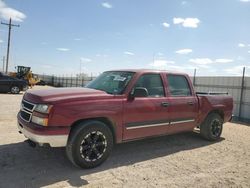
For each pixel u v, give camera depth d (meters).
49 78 58.69
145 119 5.95
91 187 4.43
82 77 38.62
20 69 38.19
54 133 4.77
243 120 13.98
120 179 4.80
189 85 7.17
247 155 6.65
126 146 6.87
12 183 4.43
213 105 7.64
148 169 5.37
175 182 4.80
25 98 5.48
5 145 6.37
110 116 5.36
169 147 7.02
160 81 6.47
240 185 4.83
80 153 5.00
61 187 4.37
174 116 6.58
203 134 7.78
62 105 4.84
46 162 5.41
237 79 14.40
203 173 5.31
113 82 6.07
